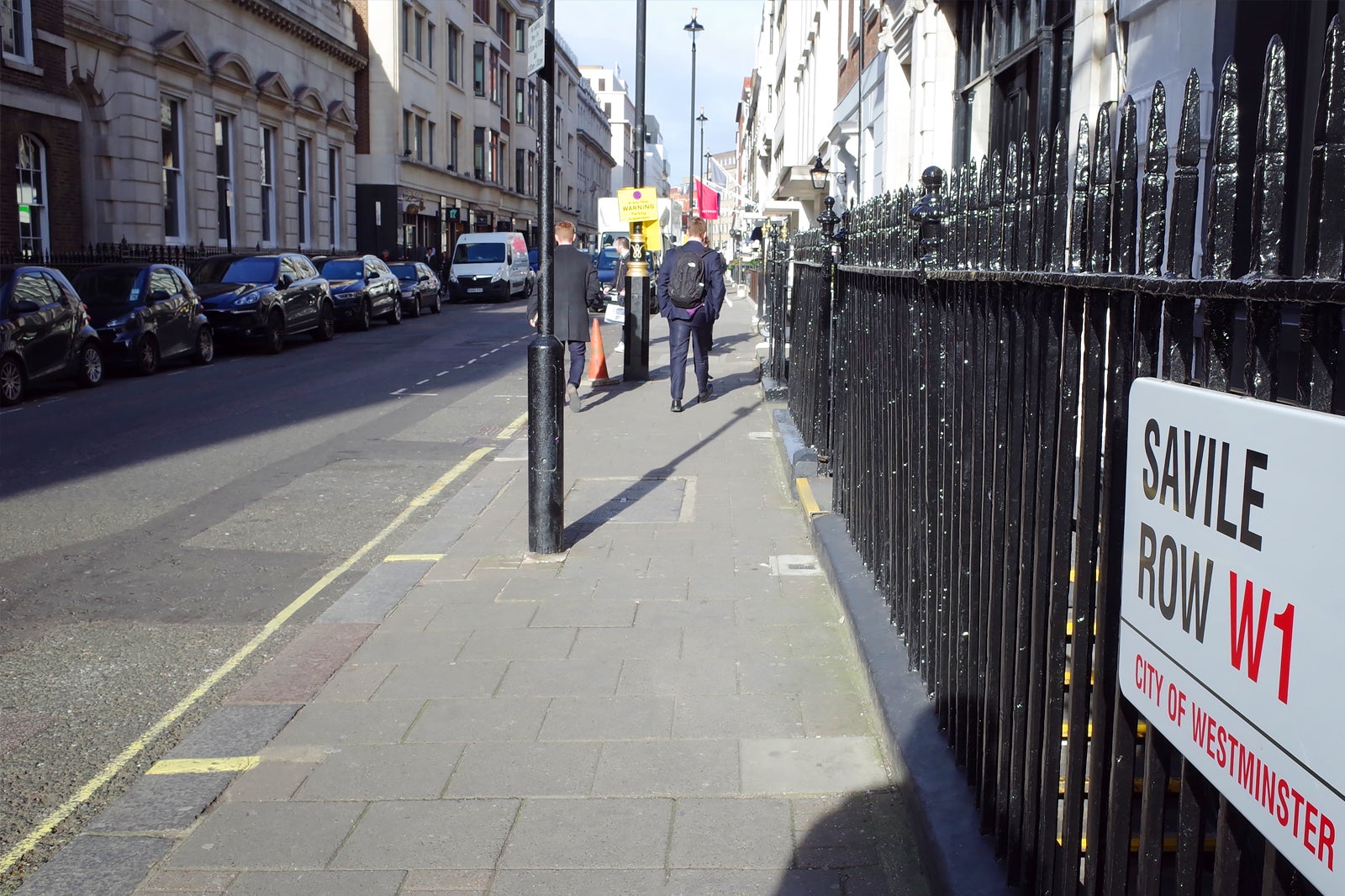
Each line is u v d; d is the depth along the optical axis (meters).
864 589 4.89
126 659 4.98
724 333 23.69
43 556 6.66
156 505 8.02
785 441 8.45
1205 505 1.55
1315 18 4.68
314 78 37.28
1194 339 1.88
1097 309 2.17
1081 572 2.25
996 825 2.82
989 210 2.98
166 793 3.63
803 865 3.10
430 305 31.56
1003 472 2.84
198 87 28.59
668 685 4.36
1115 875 2.09
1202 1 5.10
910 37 13.71
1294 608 1.32
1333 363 1.39
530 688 4.38
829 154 23.52
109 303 16.22
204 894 3.05
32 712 4.40
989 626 2.90
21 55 22.11
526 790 3.56
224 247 30.34
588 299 11.48
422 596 5.58
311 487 8.64
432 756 3.82
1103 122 2.12
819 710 4.09
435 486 8.66
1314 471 1.27
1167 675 1.69
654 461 8.92
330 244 38.97
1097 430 2.20
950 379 3.43
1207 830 2.47
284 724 4.12
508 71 63.56
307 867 3.17
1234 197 1.61
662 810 3.41
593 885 3.04
